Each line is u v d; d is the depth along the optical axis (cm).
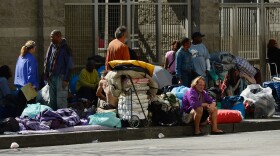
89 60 2003
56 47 1888
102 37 2195
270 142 1661
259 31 2391
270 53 2361
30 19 2086
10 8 2066
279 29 2417
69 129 1750
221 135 1845
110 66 1841
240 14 2366
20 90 1895
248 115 2056
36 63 1916
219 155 1438
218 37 2288
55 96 1895
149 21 2244
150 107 1850
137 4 2223
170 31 2266
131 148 1595
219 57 2167
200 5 2256
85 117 1867
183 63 2048
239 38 2364
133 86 1814
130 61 1830
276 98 2130
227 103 2038
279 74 2359
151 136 1811
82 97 2000
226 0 2362
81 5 2166
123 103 1827
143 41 2239
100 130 1769
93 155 1485
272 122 1975
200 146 1602
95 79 2012
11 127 1720
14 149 1636
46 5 2084
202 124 1866
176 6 2270
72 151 1566
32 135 1688
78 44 2170
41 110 1778
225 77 2144
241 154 1448
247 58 2380
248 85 2122
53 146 1688
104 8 2192
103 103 1873
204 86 1866
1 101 1906
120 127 1806
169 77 2002
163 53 2259
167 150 1538
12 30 2069
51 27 2095
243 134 1861
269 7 2405
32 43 1919
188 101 1850
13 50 2072
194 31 2277
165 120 1839
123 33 1911
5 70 1953
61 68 1886
